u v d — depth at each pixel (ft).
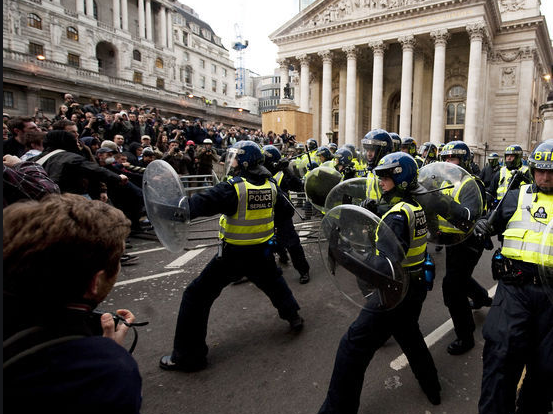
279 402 8.31
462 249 10.30
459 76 108.88
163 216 9.21
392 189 7.97
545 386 6.81
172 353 9.53
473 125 92.58
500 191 18.74
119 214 3.64
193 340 9.35
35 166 9.52
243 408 8.09
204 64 214.90
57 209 3.14
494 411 6.63
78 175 13.93
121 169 22.07
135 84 112.78
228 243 9.55
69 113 34.42
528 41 100.73
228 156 10.19
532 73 101.55
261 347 10.63
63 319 3.02
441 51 96.53
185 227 8.97
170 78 170.19
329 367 9.66
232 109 143.74
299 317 11.49
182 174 30.27
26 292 2.88
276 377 9.21
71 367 2.74
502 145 105.09
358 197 13.20
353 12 109.40
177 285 15.20
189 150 33.30
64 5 128.36
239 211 9.33
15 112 89.10
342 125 123.34
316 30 114.73
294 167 26.86
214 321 12.26
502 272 7.35
